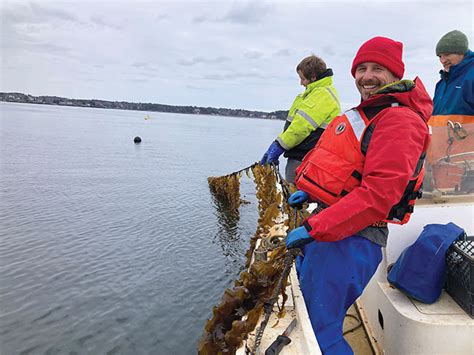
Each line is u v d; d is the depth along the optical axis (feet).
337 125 7.83
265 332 8.70
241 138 265.54
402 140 6.66
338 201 7.11
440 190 12.14
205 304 29.99
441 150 12.07
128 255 38.65
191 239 44.62
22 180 73.92
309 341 7.71
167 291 31.71
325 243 8.18
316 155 7.96
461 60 11.61
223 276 35.06
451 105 11.91
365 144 7.29
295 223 11.09
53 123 290.15
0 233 43.11
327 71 14.51
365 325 11.87
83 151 129.39
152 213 54.34
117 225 47.96
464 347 9.22
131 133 241.96
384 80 7.59
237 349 8.39
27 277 32.99
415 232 11.72
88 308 28.71
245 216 55.88
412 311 9.70
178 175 90.02
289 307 9.56
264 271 10.59
